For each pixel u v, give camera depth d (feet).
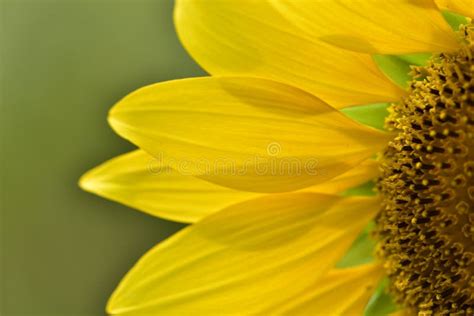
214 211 1.29
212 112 1.23
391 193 1.27
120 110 1.23
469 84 1.22
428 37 1.21
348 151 1.25
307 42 1.23
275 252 1.27
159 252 1.27
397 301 1.29
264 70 1.23
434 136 1.24
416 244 1.26
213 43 1.23
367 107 1.27
